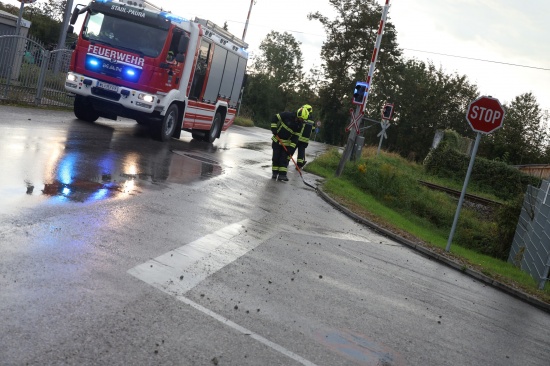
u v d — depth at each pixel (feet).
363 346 17.84
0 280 16.06
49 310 14.96
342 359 16.39
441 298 27.14
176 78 58.39
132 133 60.70
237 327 16.89
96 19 56.95
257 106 297.53
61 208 24.80
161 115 57.98
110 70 56.03
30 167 31.12
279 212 38.29
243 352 15.30
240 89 78.38
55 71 71.82
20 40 64.54
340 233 37.24
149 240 23.65
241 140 90.48
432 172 130.52
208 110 68.54
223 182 43.88
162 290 18.44
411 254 37.45
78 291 16.65
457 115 203.62
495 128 41.06
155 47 55.93
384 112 85.71
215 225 29.45
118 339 14.29
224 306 18.42
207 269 21.88
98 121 65.31
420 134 205.36
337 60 248.11
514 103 187.83
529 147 183.32
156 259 21.45
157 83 56.34
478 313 26.30
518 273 46.11
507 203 72.59
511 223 71.00
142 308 16.61
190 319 16.66
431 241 47.01
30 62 66.28
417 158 205.57
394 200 76.33
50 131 46.70
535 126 185.37
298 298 21.08
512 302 31.76
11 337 13.14
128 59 55.77
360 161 82.02
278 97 310.24
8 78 61.77
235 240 27.58
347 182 71.82
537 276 43.45
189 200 33.81
